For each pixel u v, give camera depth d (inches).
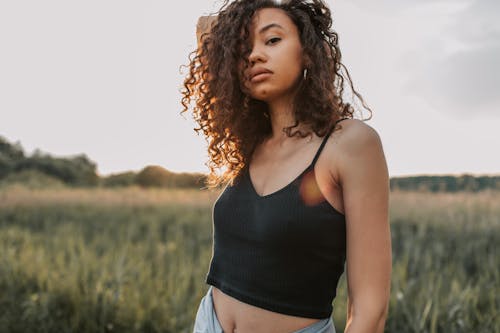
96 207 585.9
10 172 1486.2
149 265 226.5
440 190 476.7
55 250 266.8
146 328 164.9
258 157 57.6
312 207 49.2
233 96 59.3
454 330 146.4
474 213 385.4
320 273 50.7
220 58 59.2
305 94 54.4
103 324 162.4
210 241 358.9
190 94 67.4
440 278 183.3
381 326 48.4
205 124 64.8
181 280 204.4
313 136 52.9
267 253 50.6
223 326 55.2
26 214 530.6
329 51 58.0
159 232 410.6
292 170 51.6
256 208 52.1
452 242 319.6
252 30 55.7
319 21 57.7
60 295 179.9
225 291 54.8
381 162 49.5
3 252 250.7
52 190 736.3
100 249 309.6
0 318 169.8
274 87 54.1
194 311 167.0
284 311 50.3
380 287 48.2
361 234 48.2
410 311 157.9
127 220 496.4
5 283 197.5
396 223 390.0
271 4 56.4
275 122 57.6
